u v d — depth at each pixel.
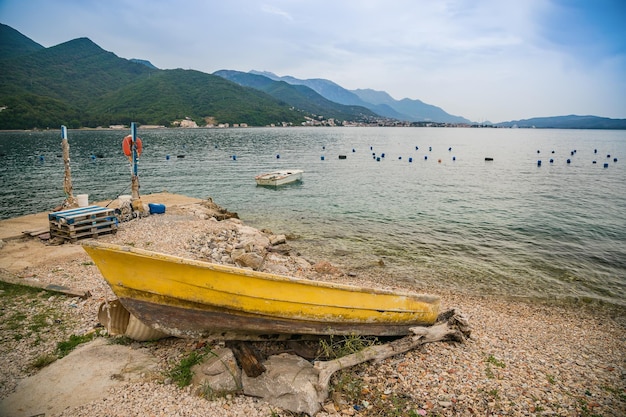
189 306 7.11
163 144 98.12
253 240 17.44
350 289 7.73
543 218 25.62
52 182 39.38
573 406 6.82
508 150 96.94
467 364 8.01
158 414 5.85
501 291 14.14
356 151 86.94
